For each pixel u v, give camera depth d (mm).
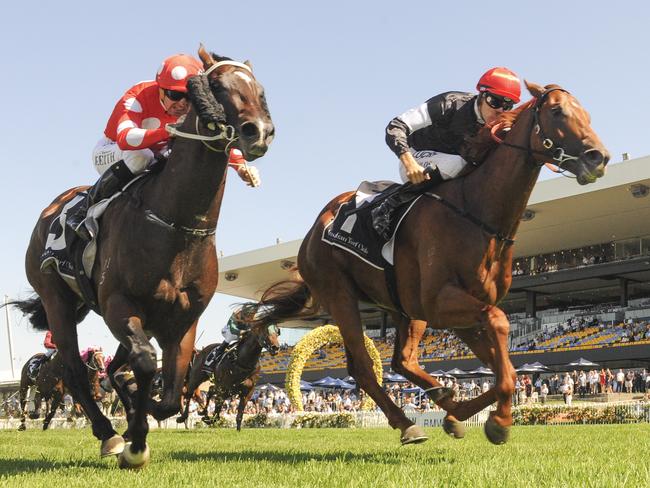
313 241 6094
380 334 52531
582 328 40094
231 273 51625
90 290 5066
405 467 4438
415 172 5133
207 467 4684
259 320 6973
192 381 13844
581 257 43281
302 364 19953
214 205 4648
